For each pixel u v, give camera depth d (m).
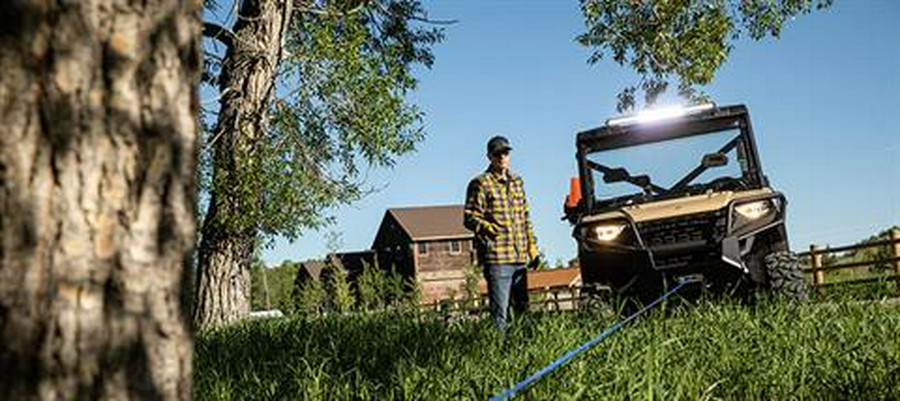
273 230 14.23
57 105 1.49
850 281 7.81
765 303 6.71
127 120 1.56
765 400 3.92
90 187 1.50
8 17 1.46
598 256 8.84
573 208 9.77
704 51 20.11
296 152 14.77
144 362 1.55
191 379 1.66
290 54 14.72
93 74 1.53
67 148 1.49
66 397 1.45
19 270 1.43
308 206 14.12
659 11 20.30
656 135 9.55
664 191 9.33
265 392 4.41
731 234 8.38
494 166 7.44
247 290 14.13
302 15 16.08
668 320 5.87
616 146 9.63
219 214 13.73
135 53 1.58
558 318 5.90
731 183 9.21
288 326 8.30
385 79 14.77
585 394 3.65
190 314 1.67
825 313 6.15
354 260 66.06
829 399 3.78
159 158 1.60
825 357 4.47
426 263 59.91
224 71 14.95
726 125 9.41
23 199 1.44
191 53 1.70
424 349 5.41
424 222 61.12
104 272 1.51
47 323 1.45
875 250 13.34
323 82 14.62
